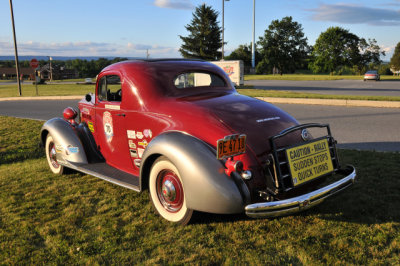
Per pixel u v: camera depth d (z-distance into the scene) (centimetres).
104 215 372
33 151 705
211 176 290
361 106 1171
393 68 9512
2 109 1495
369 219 339
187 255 290
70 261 287
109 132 439
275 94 1589
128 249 303
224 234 322
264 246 299
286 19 8281
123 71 407
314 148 328
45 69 10544
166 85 379
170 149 310
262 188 304
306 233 318
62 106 1512
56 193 446
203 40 6119
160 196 354
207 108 341
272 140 301
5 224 358
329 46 7831
